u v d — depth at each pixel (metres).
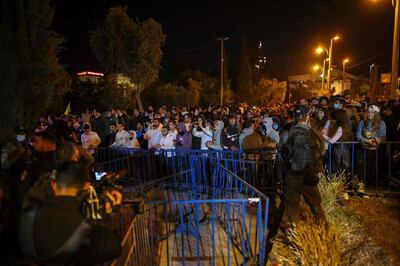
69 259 2.56
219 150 8.72
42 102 7.42
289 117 8.49
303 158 5.54
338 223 6.00
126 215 4.52
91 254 2.59
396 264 5.05
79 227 2.50
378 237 5.82
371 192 7.77
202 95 42.81
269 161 8.38
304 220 5.77
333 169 7.87
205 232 6.47
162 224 6.68
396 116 9.33
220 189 8.29
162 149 9.13
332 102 9.32
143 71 28.59
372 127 7.85
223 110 14.33
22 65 6.91
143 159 9.44
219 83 47.47
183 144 10.16
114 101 27.67
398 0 14.40
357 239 5.77
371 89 17.61
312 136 5.61
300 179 5.57
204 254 5.71
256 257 5.32
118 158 9.37
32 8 7.38
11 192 4.86
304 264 4.68
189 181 8.91
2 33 6.30
